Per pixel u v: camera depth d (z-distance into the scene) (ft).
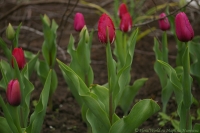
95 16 9.68
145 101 4.60
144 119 4.68
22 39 8.74
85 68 5.50
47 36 6.07
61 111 6.43
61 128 6.05
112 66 4.63
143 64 7.77
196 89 6.89
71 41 5.57
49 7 9.66
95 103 4.62
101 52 8.32
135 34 4.72
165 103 5.91
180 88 4.99
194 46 5.72
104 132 4.88
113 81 4.68
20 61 4.91
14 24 9.21
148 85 6.88
